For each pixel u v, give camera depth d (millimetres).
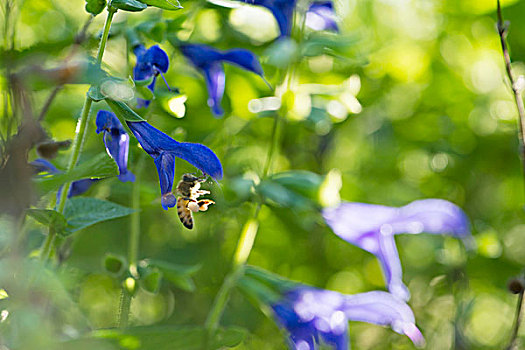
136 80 338
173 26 364
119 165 330
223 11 374
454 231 367
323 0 404
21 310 266
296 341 353
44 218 306
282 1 385
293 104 394
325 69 460
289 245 513
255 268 365
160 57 340
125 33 351
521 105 358
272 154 397
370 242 366
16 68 267
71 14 400
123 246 456
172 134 392
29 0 382
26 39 347
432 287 562
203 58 368
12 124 265
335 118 400
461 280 471
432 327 542
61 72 270
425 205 368
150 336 305
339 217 367
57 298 274
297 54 394
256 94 420
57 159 347
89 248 439
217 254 479
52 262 322
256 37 387
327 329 351
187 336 314
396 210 369
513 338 360
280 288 360
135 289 350
